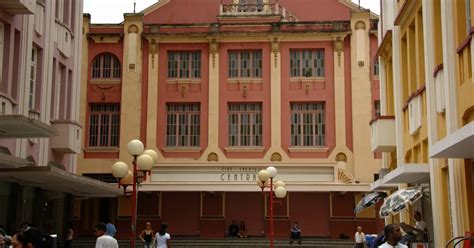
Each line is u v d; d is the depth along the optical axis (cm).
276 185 2512
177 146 3562
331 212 3475
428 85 1617
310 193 3512
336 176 3394
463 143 1077
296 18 3825
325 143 3531
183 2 3850
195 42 3641
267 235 3475
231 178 3425
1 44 1859
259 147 3525
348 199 3481
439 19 1598
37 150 2098
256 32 3588
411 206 2052
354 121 3500
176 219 3519
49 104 2186
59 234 2378
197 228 3506
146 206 3541
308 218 3488
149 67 3628
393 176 1814
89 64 3653
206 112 3588
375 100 3522
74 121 2273
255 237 3459
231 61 3638
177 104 3622
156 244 1875
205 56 3638
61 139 2223
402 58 2048
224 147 3541
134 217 1523
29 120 1462
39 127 1514
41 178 1814
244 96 3581
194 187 3331
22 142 1962
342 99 3541
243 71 3616
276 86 3569
